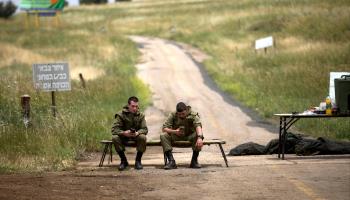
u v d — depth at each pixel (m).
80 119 41.22
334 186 22.97
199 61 104.06
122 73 82.19
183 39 139.88
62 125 38.53
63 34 143.62
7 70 88.88
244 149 34.62
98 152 36.84
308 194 21.48
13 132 34.91
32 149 33.00
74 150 34.47
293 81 66.75
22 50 112.38
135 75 83.69
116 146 29.22
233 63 91.00
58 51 114.00
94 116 44.59
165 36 150.62
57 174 27.20
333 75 33.34
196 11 189.38
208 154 36.56
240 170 27.47
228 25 142.38
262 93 64.75
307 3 138.50
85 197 21.30
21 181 24.70
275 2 155.12
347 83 31.14
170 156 29.08
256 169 27.59
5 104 45.69
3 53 108.00
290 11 132.38
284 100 58.56
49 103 48.81
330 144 32.91
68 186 23.53
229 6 182.62
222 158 33.44
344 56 74.88
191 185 23.75
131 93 66.19
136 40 144.50
